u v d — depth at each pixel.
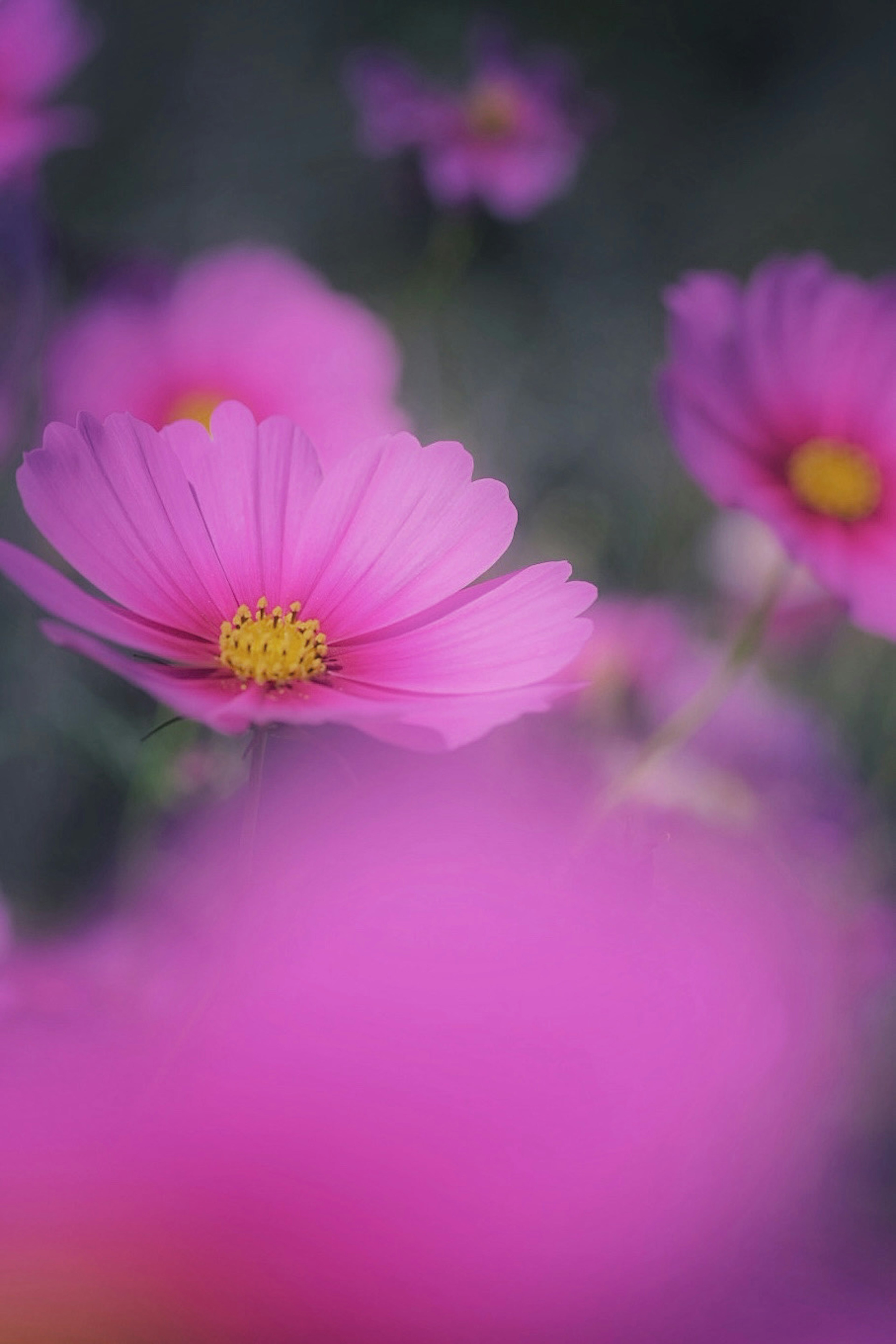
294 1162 0.17
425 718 0.49
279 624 0.55
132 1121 0.18
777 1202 0.22
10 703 0.80
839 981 0.62
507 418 0.98
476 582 0.78
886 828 0.75
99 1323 0.16
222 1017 0.22
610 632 0.72
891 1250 0.27
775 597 0.66
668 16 1.46
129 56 1.20
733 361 0.67
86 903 0.74
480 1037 0.19
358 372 0.76
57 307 0.76
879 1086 0.67
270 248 1.10
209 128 1.20
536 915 0.23
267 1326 0.16
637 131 1.35
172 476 0.55
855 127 1.37
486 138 0.89
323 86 1.27
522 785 0.63
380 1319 0.17
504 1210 0.17
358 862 0.26
